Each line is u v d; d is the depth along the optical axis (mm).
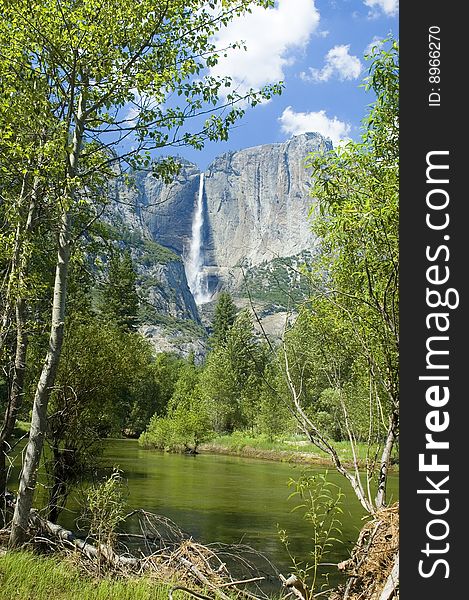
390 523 6070
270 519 18828
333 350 7164
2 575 8438
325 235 7242
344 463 31219
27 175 10805
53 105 10344
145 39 10312
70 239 11094
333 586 11367
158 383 77938
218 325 87750
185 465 38062
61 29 9898
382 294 6816
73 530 14484
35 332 14680
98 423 18156
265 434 52281
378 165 6762
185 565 9125
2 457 13188
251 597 8734
